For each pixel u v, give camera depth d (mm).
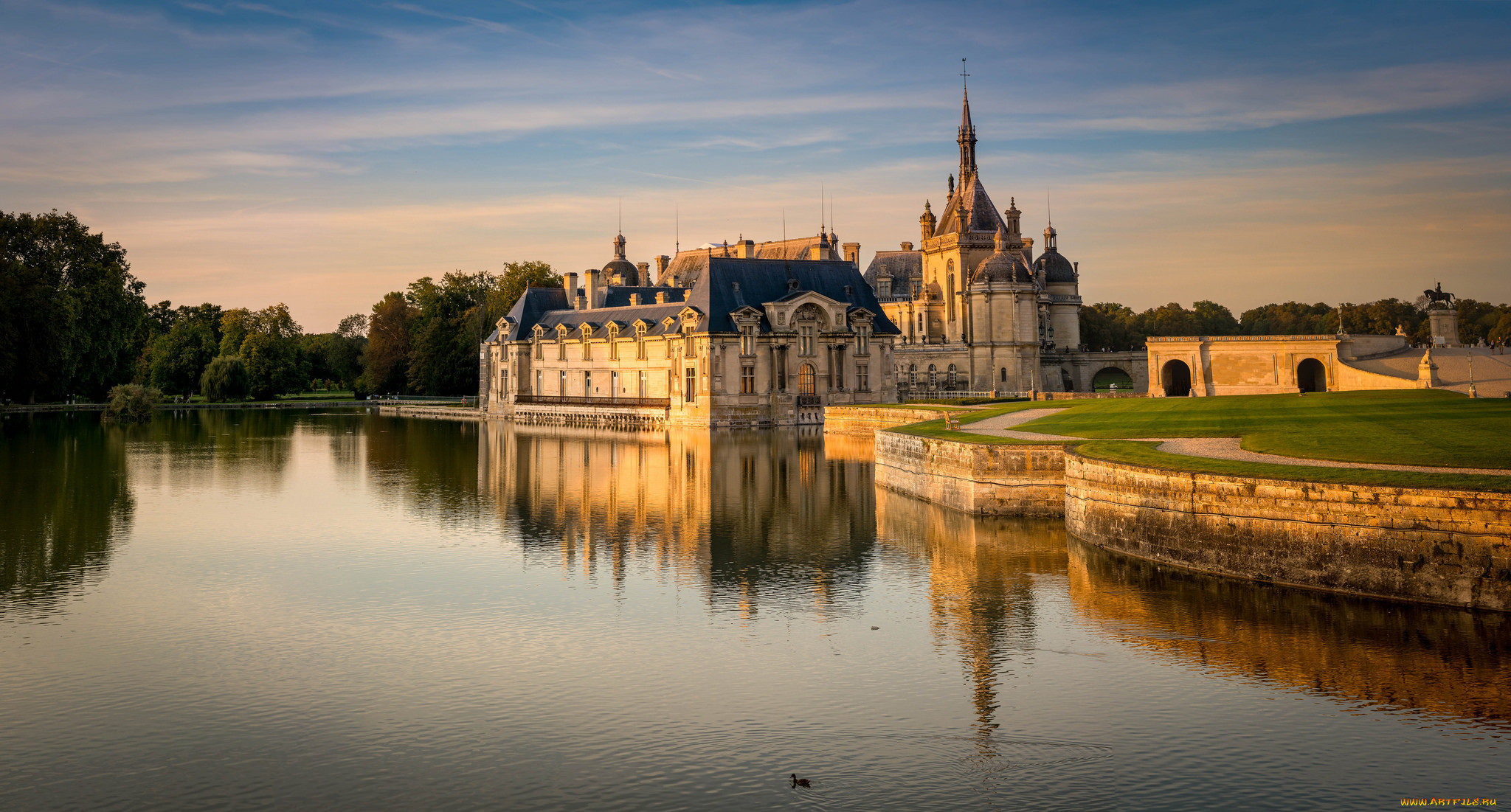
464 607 45844
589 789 28547
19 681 36719
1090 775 28828
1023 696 34281
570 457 106562
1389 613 38750
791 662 38062
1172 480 46281
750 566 53031
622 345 161500
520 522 66312
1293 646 37344
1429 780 28078
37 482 86875
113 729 32531
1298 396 93438
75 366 168500
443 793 28438
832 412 134375
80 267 175125
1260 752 29859
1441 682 33906
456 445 123062
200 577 51469
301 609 45625
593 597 47312
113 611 45375
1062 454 59656
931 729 32000
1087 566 49125
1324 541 40969
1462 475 41656
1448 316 168875
